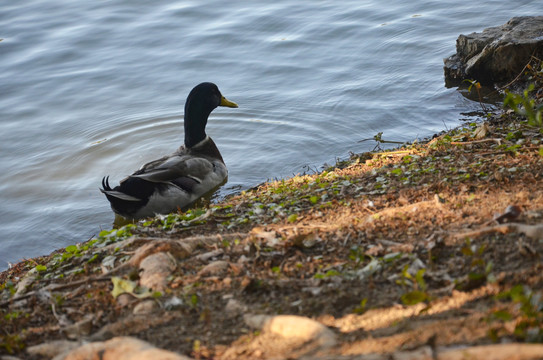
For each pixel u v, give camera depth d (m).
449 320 4.87
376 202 8.38
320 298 5.73
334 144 14.34
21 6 23.19
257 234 7.46
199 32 20.42
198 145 14.00
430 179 8.98
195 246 7.47
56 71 18.64
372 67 17.61
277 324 5.25
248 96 16.80
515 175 8.28
